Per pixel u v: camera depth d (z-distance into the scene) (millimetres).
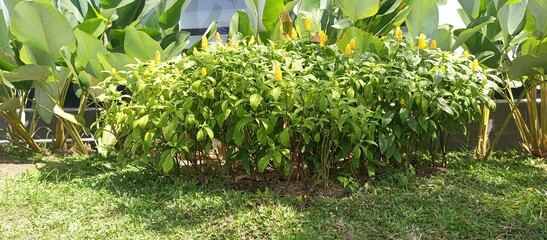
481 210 3562
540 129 5473
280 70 3727
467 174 4469
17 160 5633
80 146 5969
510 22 5320
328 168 4094
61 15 5168
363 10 5004
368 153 4004
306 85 3787
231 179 4387
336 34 5586
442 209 3574
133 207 3746
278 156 3785
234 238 3229
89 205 3844
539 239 3141
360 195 3887
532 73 4836
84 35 5277
